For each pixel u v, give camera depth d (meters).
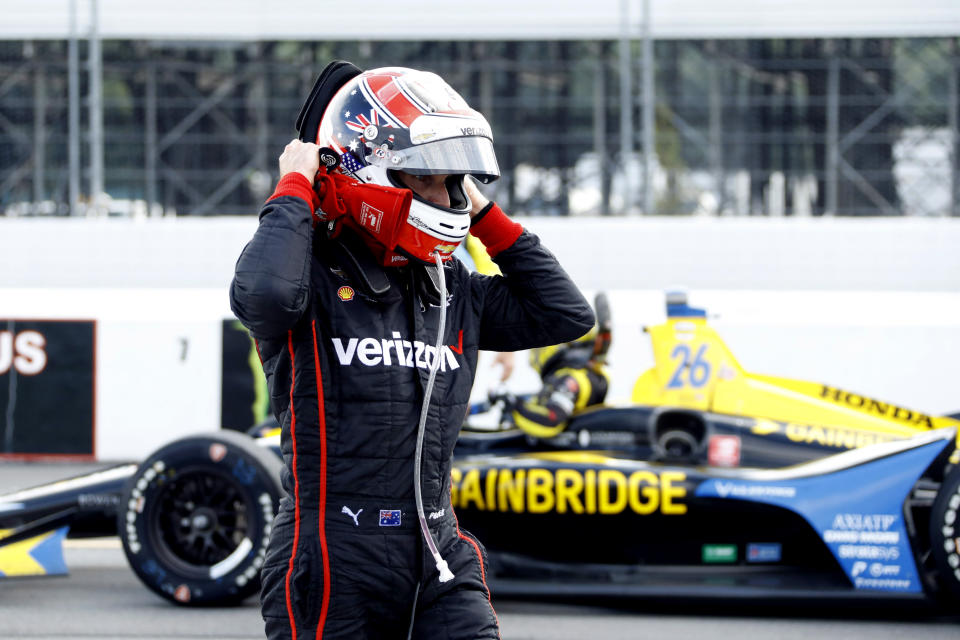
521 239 9.56
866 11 48.59
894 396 32.09
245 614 17.61
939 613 18.47
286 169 8.48
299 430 8.22
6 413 33.09
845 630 17.27
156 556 17.78
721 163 57.00
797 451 18.56
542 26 51.97
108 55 57.88
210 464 17.56
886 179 55.38
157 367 32.94
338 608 8.11
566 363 19.47
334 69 9.14
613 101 58.09
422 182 8.83
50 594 19.41
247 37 51.44
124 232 36.19
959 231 35.66
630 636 16.72
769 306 32.84
